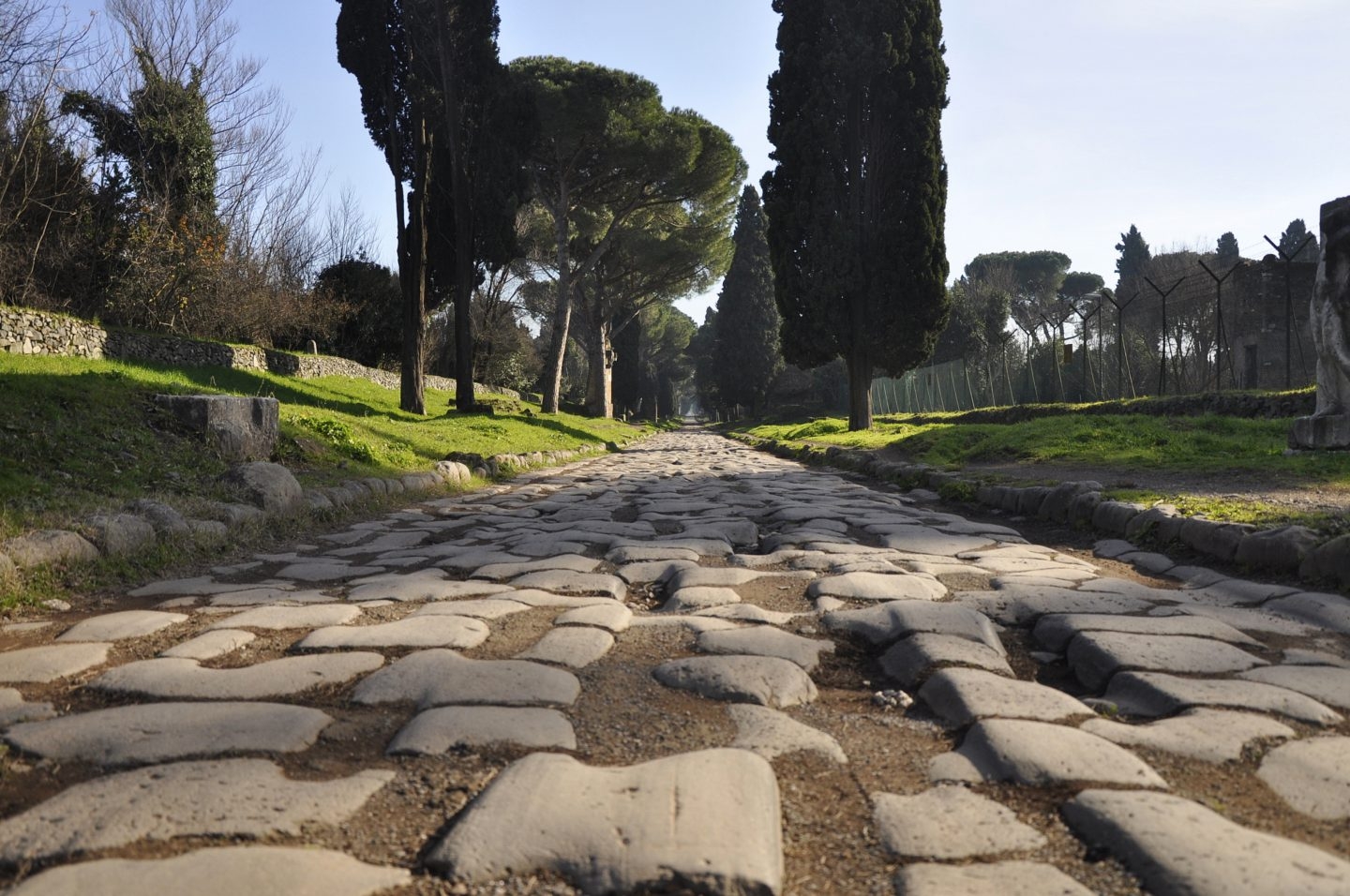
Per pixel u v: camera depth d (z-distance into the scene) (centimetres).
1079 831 182
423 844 179
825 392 5422
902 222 2130
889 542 599
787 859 175
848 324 2200
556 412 3419
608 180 3384
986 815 190
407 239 2130
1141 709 260
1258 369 2338
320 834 183
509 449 1608
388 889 162
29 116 1509
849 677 303
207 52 2034
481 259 2364
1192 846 168
